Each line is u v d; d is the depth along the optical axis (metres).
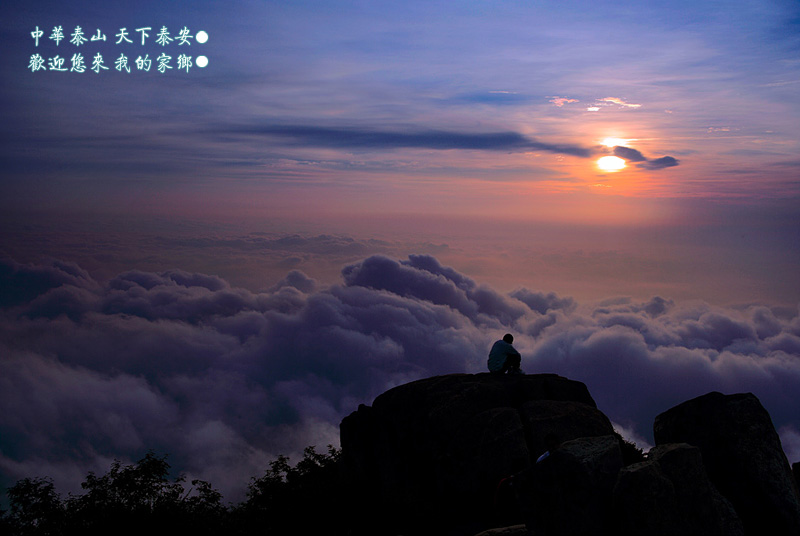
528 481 7.13
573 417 11.94
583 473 6.70
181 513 11.98
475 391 13.32
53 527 11.70
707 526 6.67
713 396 8.65
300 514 12.38
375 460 13.91
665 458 6.81
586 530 6.55
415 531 11.18
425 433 13.08
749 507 7.88
